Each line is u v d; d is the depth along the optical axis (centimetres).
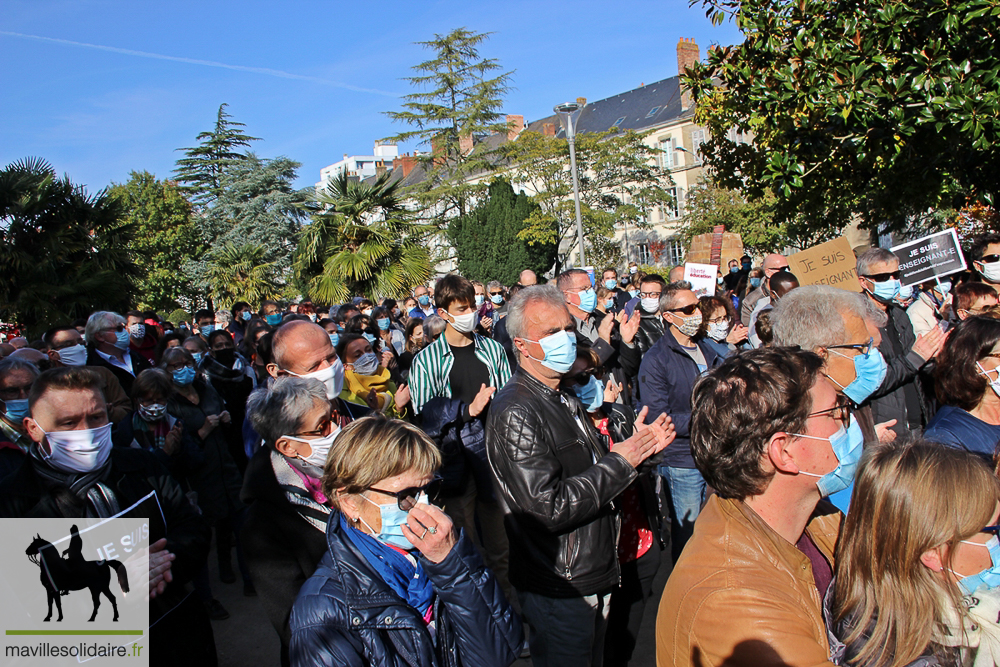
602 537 253
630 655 301
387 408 445
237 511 479
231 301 2777
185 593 247
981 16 549
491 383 422
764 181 799
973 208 1070
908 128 596
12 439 300
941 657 152
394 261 1981
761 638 129
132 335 769
